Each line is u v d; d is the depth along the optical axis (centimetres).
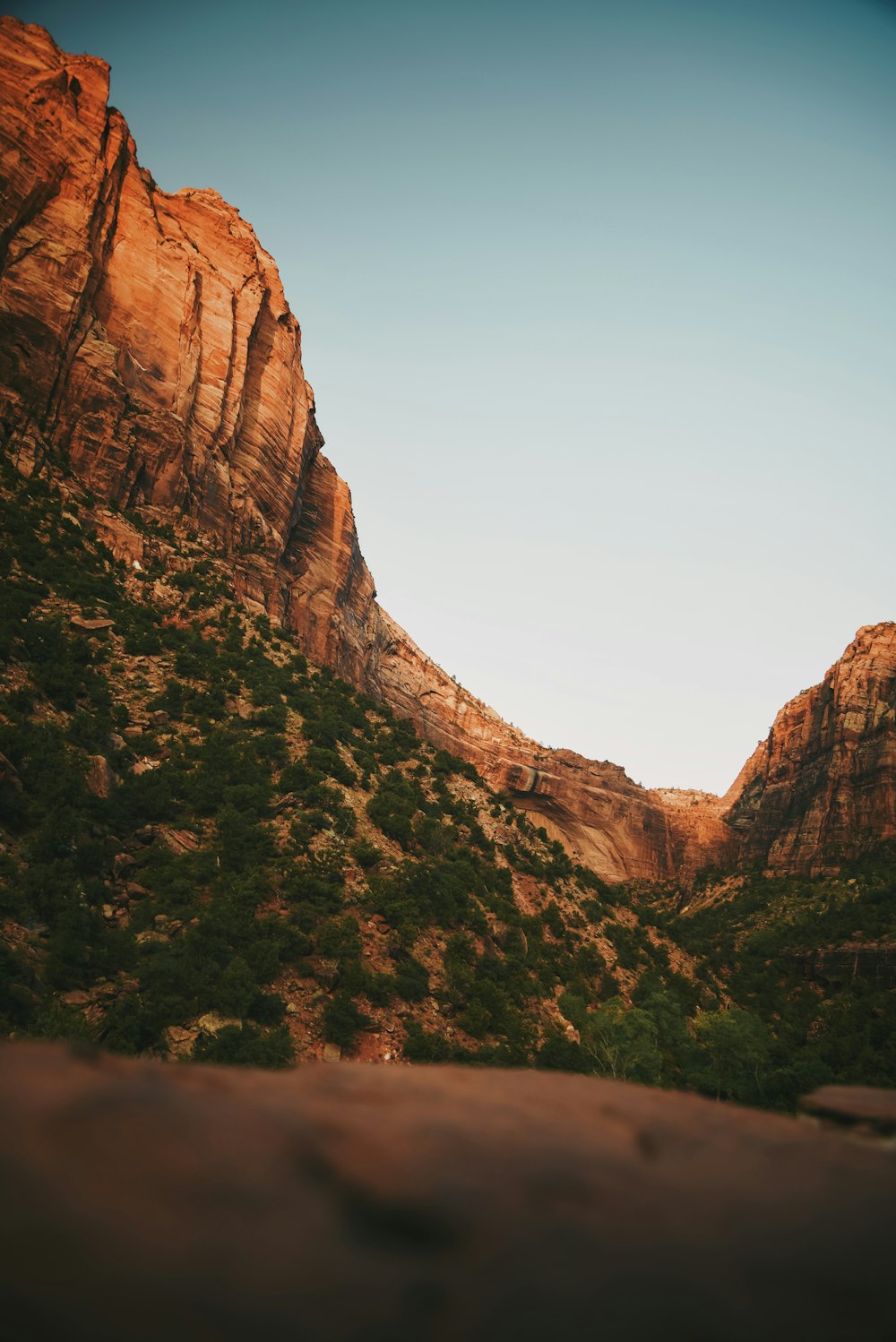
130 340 11138
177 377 11575
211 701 7550
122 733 6694
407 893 6188
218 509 11525
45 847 4850
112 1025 3956
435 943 5938
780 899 16188
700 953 10225
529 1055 5297
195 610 9394
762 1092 6238
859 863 16962
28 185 10362
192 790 6266
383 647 18050
